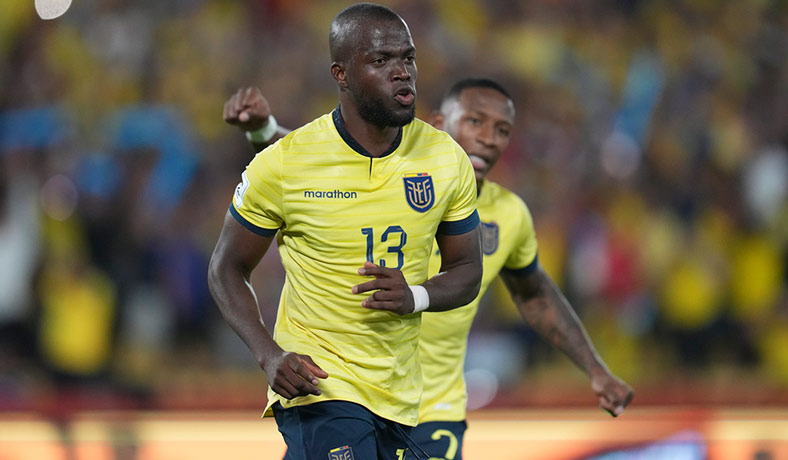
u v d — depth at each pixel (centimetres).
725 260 3366
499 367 2972
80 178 3238
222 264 1053
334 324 1053
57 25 3675
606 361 3134
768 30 4200
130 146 3428
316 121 1050
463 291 1059
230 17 3806
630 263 3247
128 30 3694
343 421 1041
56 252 3011
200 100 3578
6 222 3100
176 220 3212
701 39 4100
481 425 1606
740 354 3262
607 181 3578
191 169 3419
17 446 1526
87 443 1535
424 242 1043
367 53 984
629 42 4044
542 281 1431
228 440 1538
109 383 2862
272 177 1019
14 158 3256
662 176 3612
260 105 1247
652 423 1603
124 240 3084
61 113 3466
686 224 3456
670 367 3186
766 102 4022
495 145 1349
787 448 1575
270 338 1019
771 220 3581
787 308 3359
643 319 3219
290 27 3834
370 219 1022
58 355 2872
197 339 3036
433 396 1334
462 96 1370
